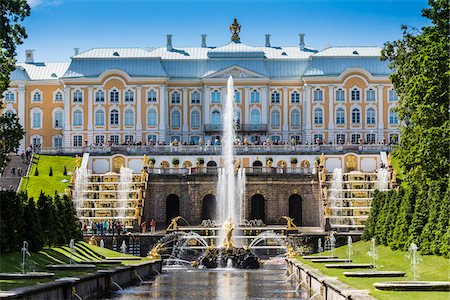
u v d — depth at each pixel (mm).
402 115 83188
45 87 159250
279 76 157375
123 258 74188
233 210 115875
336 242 94250
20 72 159250
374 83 153125
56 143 158875
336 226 103625
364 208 109438
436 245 58156
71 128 153625
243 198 116375
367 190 113938
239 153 131750
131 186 116875
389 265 60688
